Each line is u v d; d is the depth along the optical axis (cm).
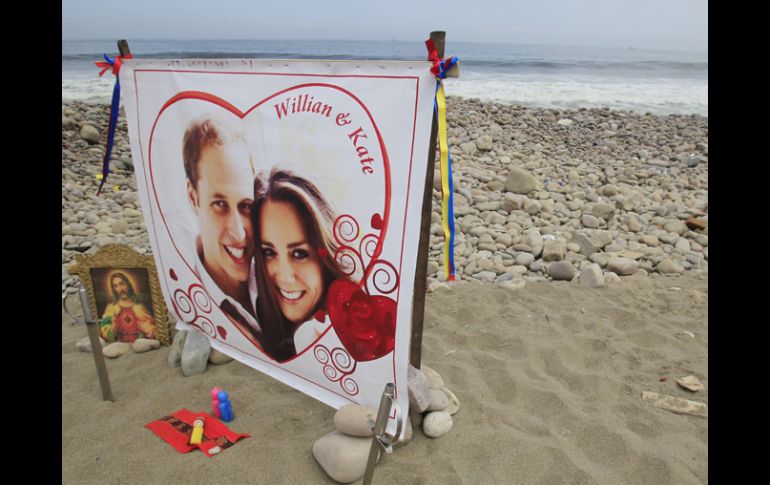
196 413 314
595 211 696
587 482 262
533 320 430
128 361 368
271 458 278
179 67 317
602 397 333
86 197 748
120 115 1105
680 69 3428
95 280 384
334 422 280
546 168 897
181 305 383
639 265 550
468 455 281
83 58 2944
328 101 261
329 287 290
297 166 281
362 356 288
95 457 278
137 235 627
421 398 292
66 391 335
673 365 366
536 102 1714
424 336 405
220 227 332
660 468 271
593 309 450
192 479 264
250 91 289
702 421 311
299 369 327
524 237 616
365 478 225
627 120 1309
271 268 313
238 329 351
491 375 352
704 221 658
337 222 274
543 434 296
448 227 240
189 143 327
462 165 885
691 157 980
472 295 474
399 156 246
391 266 261
